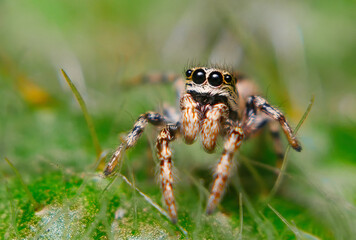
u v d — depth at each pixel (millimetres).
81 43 60
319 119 49
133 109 47
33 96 47
